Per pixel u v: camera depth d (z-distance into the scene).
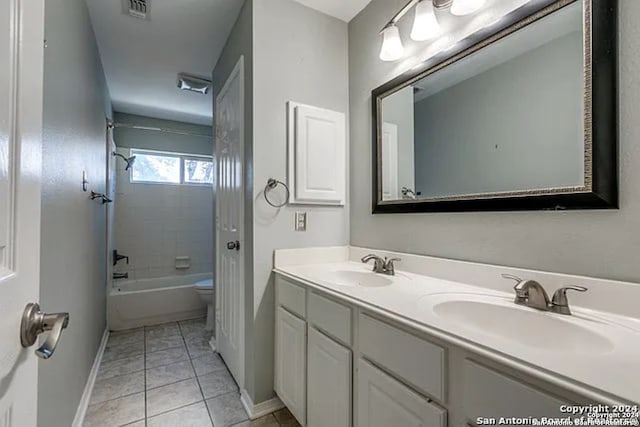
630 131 0.85
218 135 2.45
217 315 2.42
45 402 1.09
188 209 3.89
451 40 1.36
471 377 0.70
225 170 2.22
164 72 2.69
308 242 1.80
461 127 1.30
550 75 1.01
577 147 0.94
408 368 0.86
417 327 0.82
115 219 3.49
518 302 0.99
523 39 1.08
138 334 2.74
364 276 1.54
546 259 1.02
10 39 0.48
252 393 1.64
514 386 0.62
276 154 1.71
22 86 0.52
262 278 1.66
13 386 0.48
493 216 1.18
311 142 1.79
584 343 0.80
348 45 1.97
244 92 1.78
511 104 1.12
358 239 1.88
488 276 1.17
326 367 1.22
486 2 1.21
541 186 1.03
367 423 1.01
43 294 1.09
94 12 1.90
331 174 1.86
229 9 1.89
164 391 1.83
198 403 1.71
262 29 1.69
